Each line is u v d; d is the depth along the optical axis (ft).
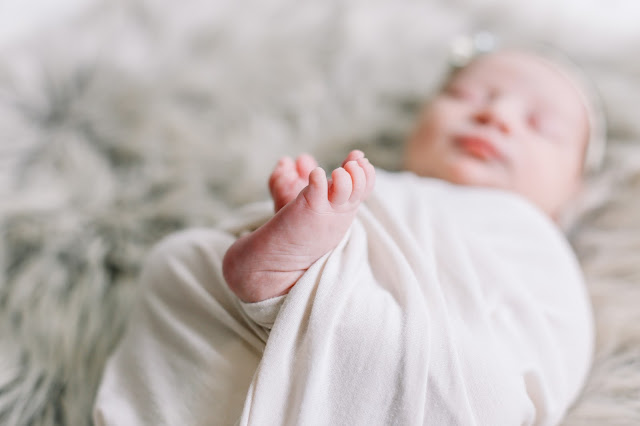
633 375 2.62
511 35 4.75
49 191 3.63
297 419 1.88
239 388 2.16
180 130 4.07
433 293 2.14
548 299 2.65
